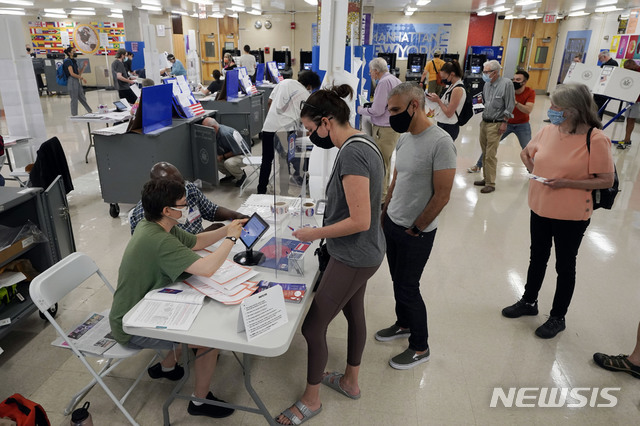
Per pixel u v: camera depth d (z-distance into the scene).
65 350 2.44
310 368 1.90
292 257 1.87
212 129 4.70
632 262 3.57
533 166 2.48
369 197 1.56
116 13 14.27
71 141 7.44
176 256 1.69
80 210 4.50
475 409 2.08
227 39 16.97
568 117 2.18
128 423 1.97
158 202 1.70
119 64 9.86
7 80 4.67
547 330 2.59
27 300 2.50
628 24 10.32
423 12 15.16
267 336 1.48
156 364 2.26
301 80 4.46
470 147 7.76
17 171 4.36
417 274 2.15
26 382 2.20
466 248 3.80
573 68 7.73
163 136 4.27
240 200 4.86
